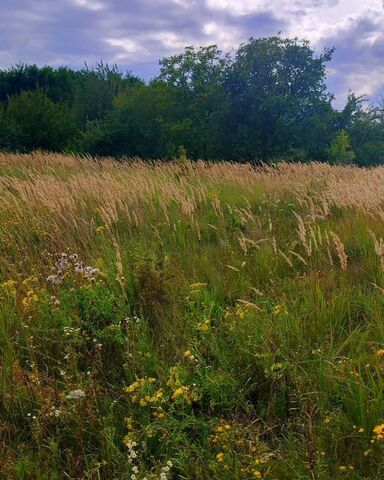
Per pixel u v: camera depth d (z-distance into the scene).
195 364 4.06
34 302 4.83
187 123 31.75
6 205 8.71
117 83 47.00
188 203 7.70
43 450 3.31
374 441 3.11
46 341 4.46
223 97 31.92
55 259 6.34
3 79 54.34
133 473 3.12
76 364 4.09
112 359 4.39
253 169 15.63
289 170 14.36
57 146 32.84
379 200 7.59
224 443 3.23
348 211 8.28
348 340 4.14
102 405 3.70
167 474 3.06
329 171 14.74
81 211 8.55
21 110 32.47
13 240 7.05
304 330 4.37
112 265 5.59
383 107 35.94
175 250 6.79
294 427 3.48
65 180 12.94
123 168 15.84
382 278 5.26
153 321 4.94
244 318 4.43
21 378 3.87
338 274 5.67
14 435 3.56
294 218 8.55
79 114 44.47
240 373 3.96
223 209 9.37
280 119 30.98
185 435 3.34
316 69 32.22
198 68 32.56
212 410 3.68
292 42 31.67
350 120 34.78
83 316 4.71
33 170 15.11
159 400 3.55
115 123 32.19
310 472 2.89
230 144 31.98
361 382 3.48
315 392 3.49
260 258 6.15
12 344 4.39
